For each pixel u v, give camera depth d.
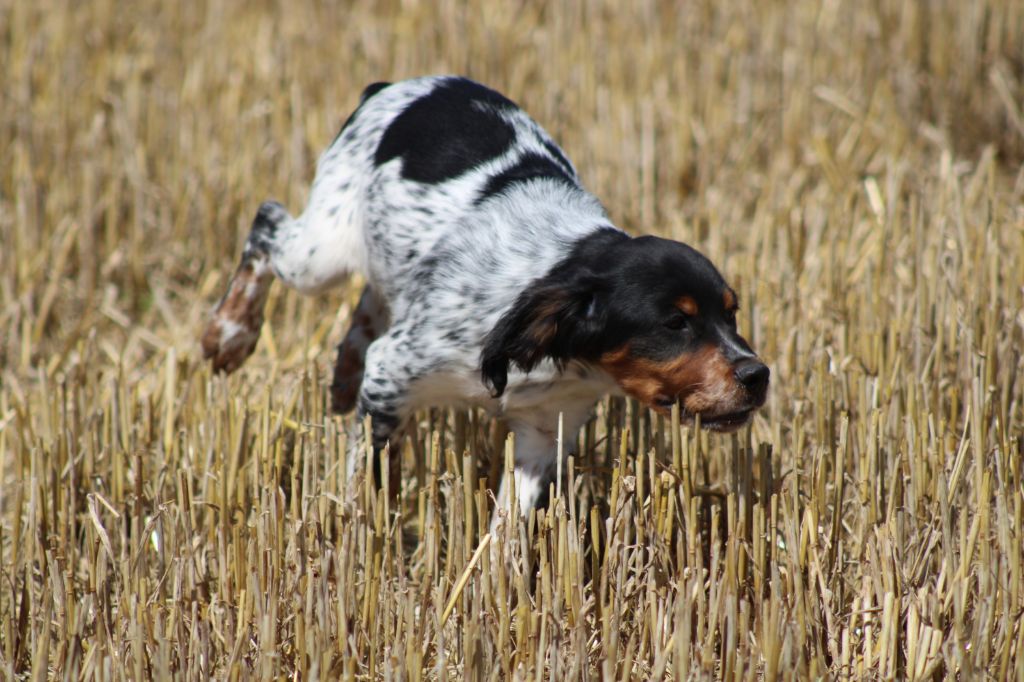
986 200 11.69
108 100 15.31
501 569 7.22
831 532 8.08
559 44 16.61
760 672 7.18
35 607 7.64
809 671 7.12
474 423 9.38
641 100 15.56
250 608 7.40
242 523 7.99
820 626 7.48
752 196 14.95
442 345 8.56
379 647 7.45
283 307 12.98
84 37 16.86
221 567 7.70
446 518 9.19
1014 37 16.59
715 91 15.98
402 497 9.57
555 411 8.66
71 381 10.23
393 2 18.09
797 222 13.22
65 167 14.05
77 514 9.10
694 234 12.99
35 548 8.38
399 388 8.80
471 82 10.16
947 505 7.63
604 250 8.20
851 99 16.38
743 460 8.42
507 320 8.03
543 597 7.13
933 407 9.38
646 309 7.88
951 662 7.13
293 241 10.18
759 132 15.67
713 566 7.25
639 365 8.02
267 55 16.44
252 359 12.03
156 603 7.30
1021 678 7.06
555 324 8.02
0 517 9.38
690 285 7.87
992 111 16.38
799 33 16.83
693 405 7.88
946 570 7.53
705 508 8.73
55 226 13.52
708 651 7.01
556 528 7.55
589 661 7.30
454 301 8.55
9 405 10.89
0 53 16.41
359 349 10.19
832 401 9.19
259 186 13.90
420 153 9.36
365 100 10.47
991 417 9.06
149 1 18.17
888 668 7.27
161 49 16.47
